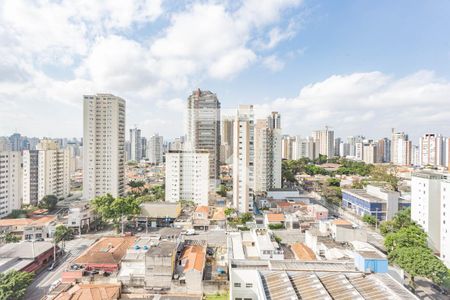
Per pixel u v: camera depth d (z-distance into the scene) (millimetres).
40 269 67625
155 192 144875
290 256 68438
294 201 126375
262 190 139500
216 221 104500
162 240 72188
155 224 103188
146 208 104062
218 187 149000
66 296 50219
